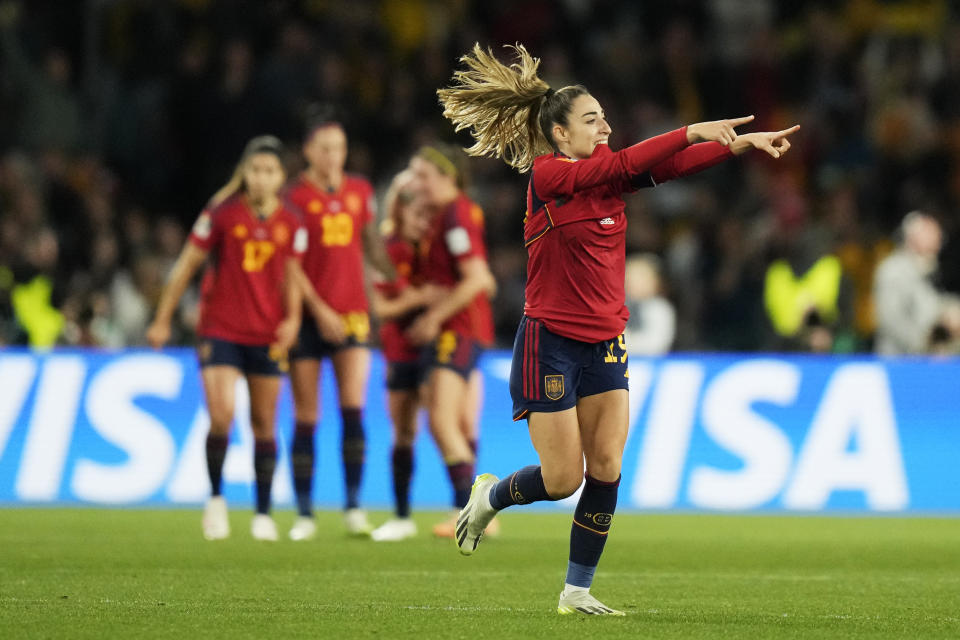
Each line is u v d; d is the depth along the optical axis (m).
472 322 29.22
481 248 29.19
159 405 38.25
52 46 57.94
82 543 27.34
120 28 58.28
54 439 38.12
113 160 56.59
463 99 18.27
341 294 29.22
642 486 39.12
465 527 18.95
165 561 24.12
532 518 36.88
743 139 16.42
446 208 29.03
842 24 66.06
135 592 19.47
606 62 60.97
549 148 18.38
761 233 52.47
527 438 38.94
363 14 60.09
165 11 58.06
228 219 27.98
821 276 48.44
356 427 29.77
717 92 60.81
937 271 51.44
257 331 28.20
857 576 23.55
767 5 66.06
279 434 38.69
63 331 42.03
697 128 16.42
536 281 17.44
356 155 55.06
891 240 54.19
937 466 39.03
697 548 28.52
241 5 57.75
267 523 28.78
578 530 17.61
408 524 30.06
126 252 49.59
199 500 37.94
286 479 38.72
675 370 39.41
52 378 38.34
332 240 29.08
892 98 61.44
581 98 17.55
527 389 17.31
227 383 28.11
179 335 45.06
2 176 49.84
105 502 37.97
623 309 17.47
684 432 39.22
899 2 66.50
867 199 57.09
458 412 29.11
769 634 15.95
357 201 29.41
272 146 27.94
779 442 39.09
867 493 38.94
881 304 43.66
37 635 15.22
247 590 19.88
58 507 37.19
